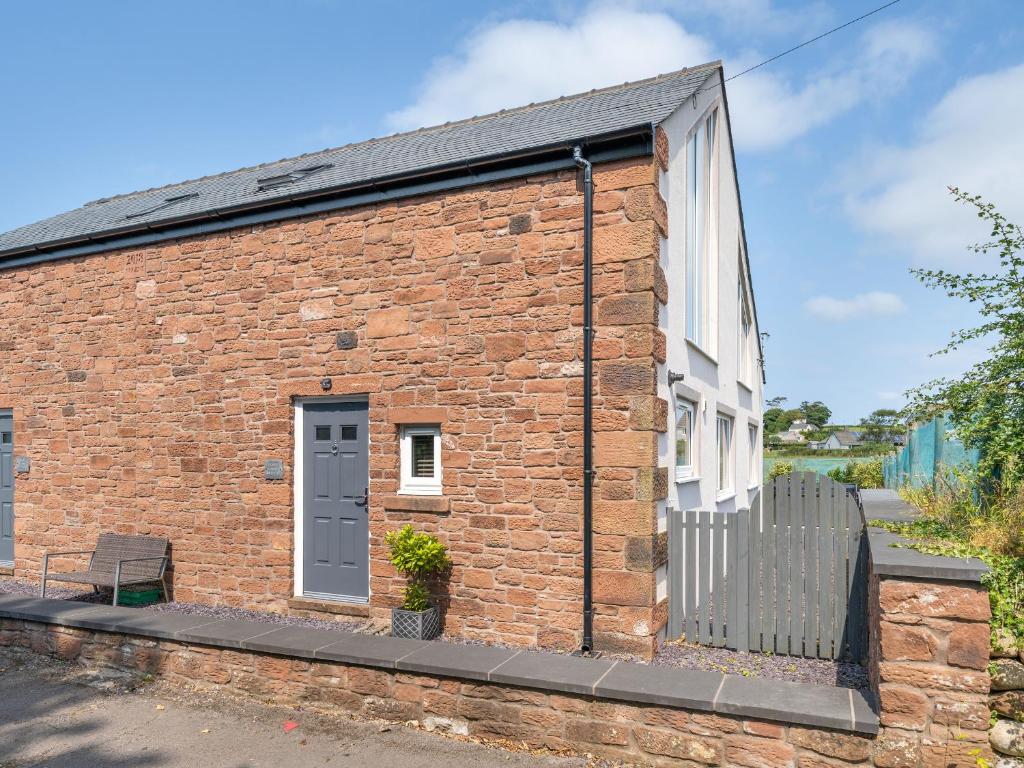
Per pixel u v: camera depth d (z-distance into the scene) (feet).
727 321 39.58
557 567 22.16
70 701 20.89
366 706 19.13
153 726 19.03
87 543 31.50
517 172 23.08
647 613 20.74
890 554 15.55
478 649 19.69
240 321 28.17
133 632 22.47
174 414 29.48
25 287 33.55
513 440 22.98
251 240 28.02
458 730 18.06
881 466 70.69
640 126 20.86
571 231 22.43
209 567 28.58
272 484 27.45
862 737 14.62
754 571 21.30
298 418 27.43
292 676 20.10
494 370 23.39
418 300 24.76
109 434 31.01
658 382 22.00
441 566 23.53
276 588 27.22
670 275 24.02
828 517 20.58
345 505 26.63
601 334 21.72
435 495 24.73
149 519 29.94
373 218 25.68
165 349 29.76
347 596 26.48
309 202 26.53
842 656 20.36
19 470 33.63
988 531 18.79
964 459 25.53
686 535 22.31
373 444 25.40
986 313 22.08
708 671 17.84
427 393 24.44
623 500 21.17
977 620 14.06
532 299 22.90
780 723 15.19
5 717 19.88
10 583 33.27
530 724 17.34
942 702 14.20
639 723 16.34
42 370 32.99
